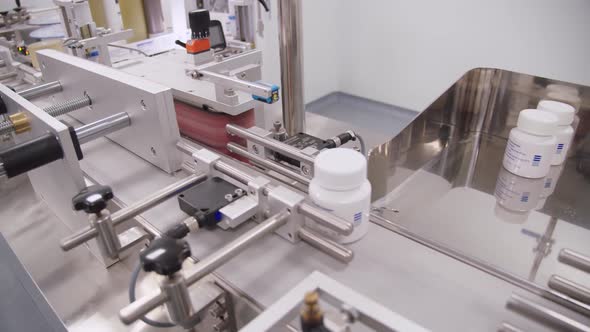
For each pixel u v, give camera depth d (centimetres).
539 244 67
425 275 52
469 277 52
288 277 53
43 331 61
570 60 213
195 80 98
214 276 54
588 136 93
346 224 50
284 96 92
